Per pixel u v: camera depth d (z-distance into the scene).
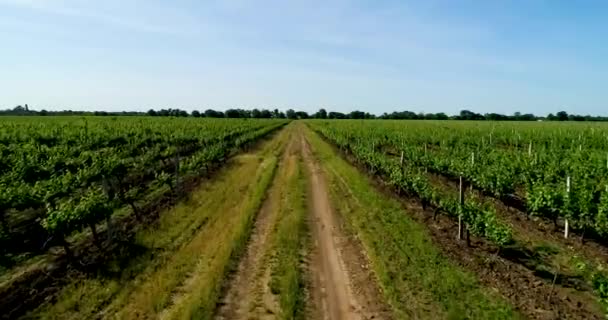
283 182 28.73
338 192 25.80
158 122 71.94
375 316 11.15
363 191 25.59
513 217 20.58
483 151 33.81
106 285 12.65
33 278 13.27
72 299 11.70
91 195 15.98
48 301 11.75
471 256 15.12
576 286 12.73
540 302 11.66
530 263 14.55
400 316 10.97
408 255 14.97
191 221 19.03
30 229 17.91
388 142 50.94
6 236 16.03
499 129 62.84
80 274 13.48
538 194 18.31
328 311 11.45
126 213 20.58
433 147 48.00
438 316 10.92
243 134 60.78
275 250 15.69
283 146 55.75
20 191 17.45
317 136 74.19
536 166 25.98
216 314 11.19
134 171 30.30
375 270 13.88
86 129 46.31
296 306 11.62
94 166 24.08
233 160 40.31
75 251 15.53
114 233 17.41
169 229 17.75
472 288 12.43
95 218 15.28
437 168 29.62
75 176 23.23
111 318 10.88
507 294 12.12
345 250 16.05
